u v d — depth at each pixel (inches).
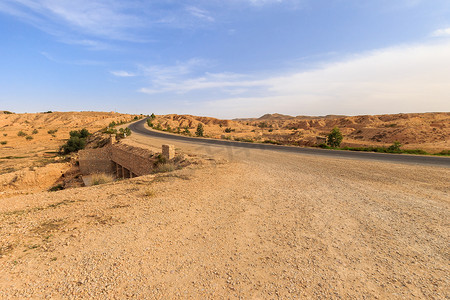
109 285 123.3
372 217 214.4
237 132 4603.8
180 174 417.4
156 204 255.6
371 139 2977.4
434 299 111.3
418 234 179.8
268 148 872.9
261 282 125.7
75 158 1144.8
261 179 376.2
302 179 374.9
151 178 389.1
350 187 322.7
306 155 673.6
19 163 1186.6
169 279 128.6
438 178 365.4
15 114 6048.2
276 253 154.8
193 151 754.2
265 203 257.0
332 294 115.4
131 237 178.2
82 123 4990.2
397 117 6151.6
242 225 199.8
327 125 6786.4
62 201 270.4
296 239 173.8
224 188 321.7
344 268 137.1
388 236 177.0
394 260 144.9
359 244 165.5
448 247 160.2
